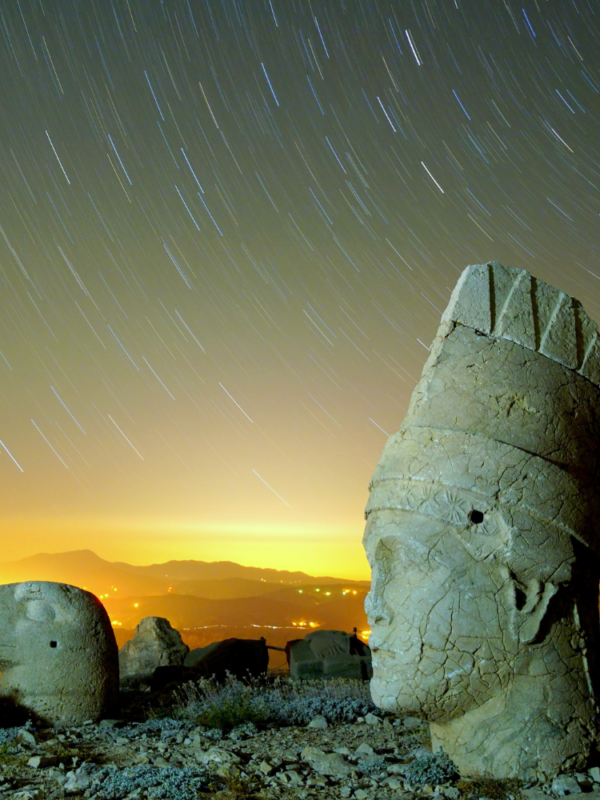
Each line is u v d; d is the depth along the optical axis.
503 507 5.13
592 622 5.38
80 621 8.16
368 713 7.70
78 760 6.22
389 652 5.24
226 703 7.79
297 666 10.77
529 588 5.08
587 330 5.79
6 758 6.19
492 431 5.30
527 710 5.00
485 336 5.63
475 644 5.03
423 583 5.15
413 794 5.00
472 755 5.11
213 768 5.85
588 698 5.14
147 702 9.34
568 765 4.95
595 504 5.43
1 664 7.94
